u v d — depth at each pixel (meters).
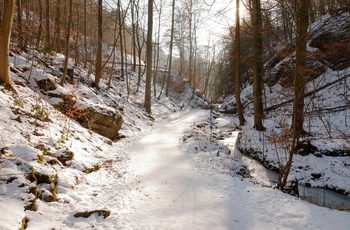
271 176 9.71
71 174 6.59
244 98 26.78
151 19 20.17
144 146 11.61
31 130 7.52
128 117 16.69
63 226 4.68
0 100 7.75
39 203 4.94
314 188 9.07
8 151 5.66
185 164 8.92
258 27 12.58
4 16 8.34
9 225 3.89
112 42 47.25
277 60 25.23
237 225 5.02
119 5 21.91
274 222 5.10
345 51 15.89
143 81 31.19
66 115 10.62
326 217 5.14
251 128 15.48
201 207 5.71
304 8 7.08
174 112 26.52
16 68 11.23
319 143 11.09
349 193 8.45
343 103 15.38
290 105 18.64
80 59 24.62
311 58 13.03
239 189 6.74
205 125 18.41
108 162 8.77
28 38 15.30
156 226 4.84
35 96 9.66
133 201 5.88
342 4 18.72
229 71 40.28
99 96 15.65
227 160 9.66
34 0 17.62
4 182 4.74
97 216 5.09
